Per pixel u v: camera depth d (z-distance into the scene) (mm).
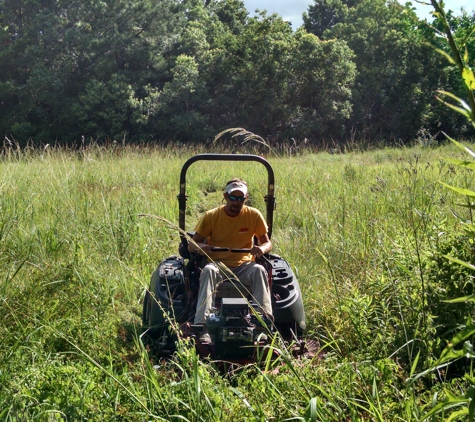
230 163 16516
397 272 5488
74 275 5875
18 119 34562
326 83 36219
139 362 4355
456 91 39000
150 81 38125
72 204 9109
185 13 44562
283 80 35594
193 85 33906
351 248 7109
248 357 4633
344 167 14031
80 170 12992
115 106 33312
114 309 5715
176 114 34438
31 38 34625
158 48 37094
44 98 33531
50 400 3725
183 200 5590
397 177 10812
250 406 3594
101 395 3822
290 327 5297
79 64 35469
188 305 5156
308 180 12461
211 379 3961
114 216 8586
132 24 36156
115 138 32844
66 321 5062
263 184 12430
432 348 4406
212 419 3582
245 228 5469
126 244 7793
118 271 6902
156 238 8312
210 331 4559
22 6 36438
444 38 1926
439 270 4770
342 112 35812
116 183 12125
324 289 6254
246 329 4496
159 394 3771
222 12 47625
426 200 7754
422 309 4609
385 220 7793
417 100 39469
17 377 4059
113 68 35719
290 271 5582
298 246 7738
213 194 12625
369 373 4047
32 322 5062
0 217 7391
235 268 5215
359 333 4613
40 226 7773
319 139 36781
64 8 36250
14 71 35938
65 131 34562
